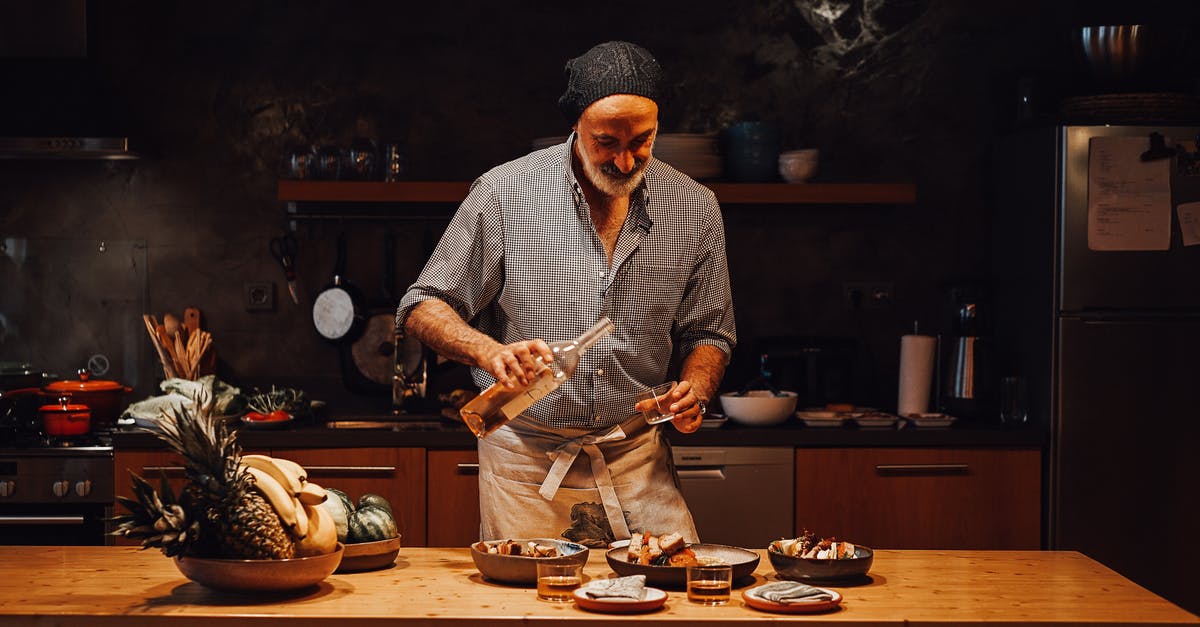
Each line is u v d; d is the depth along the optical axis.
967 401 3.85
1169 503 3.56
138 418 3.54
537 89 4.11
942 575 1.92
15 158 4.03
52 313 4.12
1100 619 1.65
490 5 4.10
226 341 4.14
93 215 4.11
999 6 4.12
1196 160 3.54
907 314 4.16
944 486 3.56
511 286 2.28
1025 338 3.79
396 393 3.97
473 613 1.64
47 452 3.46
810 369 3.96
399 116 4.12
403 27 4.11
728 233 4.15
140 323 4.13
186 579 1.87
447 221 4.12
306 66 4.11
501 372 1.88
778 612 1.65
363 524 1.95
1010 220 3.95
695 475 3.51
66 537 3.52
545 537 2.24
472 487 3.52
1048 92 4.12
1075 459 3.56
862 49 4.14
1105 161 3.54
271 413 3.62
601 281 2.25
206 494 1.71
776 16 4.13
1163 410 3.56
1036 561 2.04
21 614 1.65
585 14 4.11
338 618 1.62
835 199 3.81
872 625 1.62
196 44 4.10
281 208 4.12
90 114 4.10
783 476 3.53
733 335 2.44
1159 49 3.70
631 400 2.27
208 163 4.11
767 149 3.85
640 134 2.05
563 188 2.26
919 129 4.14
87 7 3.97
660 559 1.85
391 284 4.11
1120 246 3.55
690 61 4.12
